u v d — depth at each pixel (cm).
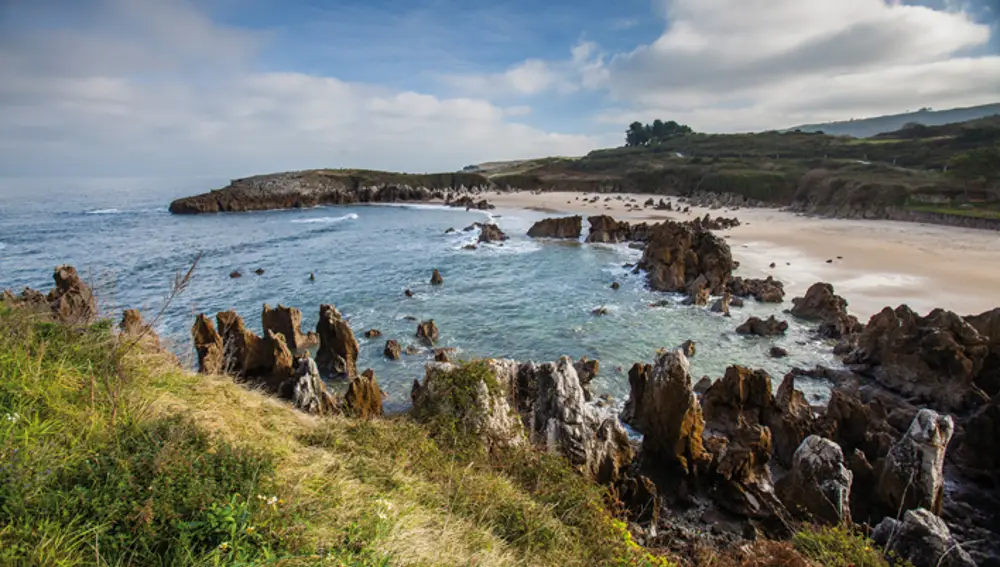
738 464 1727
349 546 625
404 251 7150
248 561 538
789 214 10144
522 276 5606
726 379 2178
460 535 790
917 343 2662
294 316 3422
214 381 1141
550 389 1680
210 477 632
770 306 4391
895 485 1639
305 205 14088
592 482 1312
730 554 1142
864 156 13975
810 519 1551
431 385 1488
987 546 1597
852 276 5006
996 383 2436
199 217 11606
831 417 2117
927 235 7125
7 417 647
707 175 14038
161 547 541
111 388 809
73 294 2395
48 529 500
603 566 866
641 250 7000
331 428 1112
